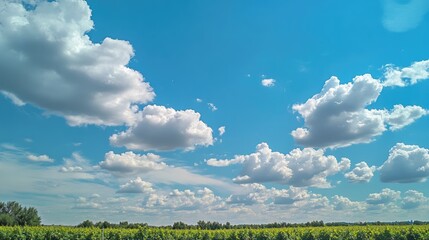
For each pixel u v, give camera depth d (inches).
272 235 1417.3
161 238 1429.6
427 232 1289.4
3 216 2667.3
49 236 1433.3
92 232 1443.2
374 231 1402.6
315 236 1382.9
